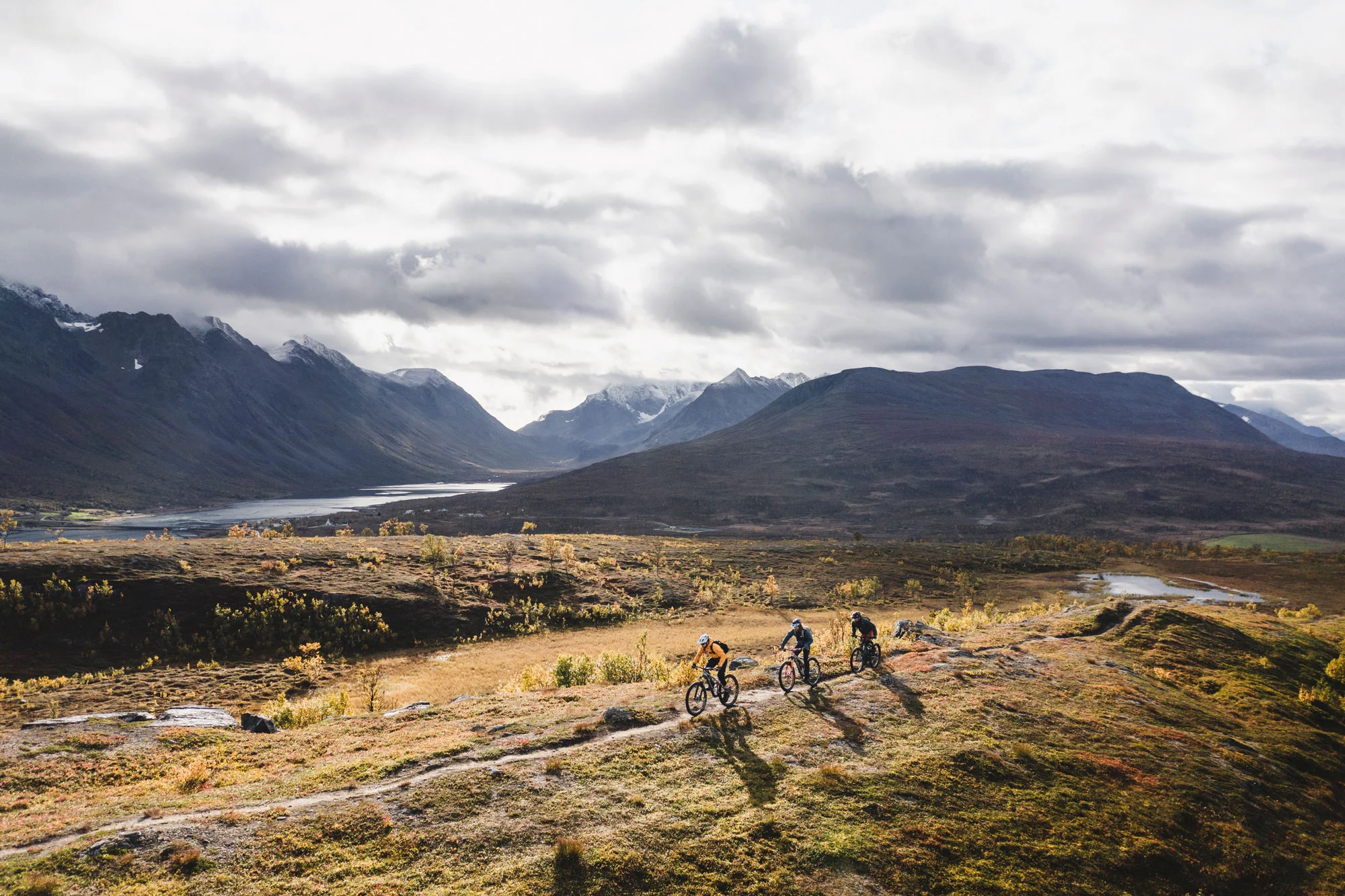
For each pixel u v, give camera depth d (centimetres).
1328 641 5009
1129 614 4784
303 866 1441
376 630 6581
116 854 1459
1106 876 1691
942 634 4100
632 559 10744
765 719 2395
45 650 5441
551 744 2156
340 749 2291
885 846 1642
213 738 2577
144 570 6656
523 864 1465
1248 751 2611
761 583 9969
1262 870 1867
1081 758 2250
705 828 1652
